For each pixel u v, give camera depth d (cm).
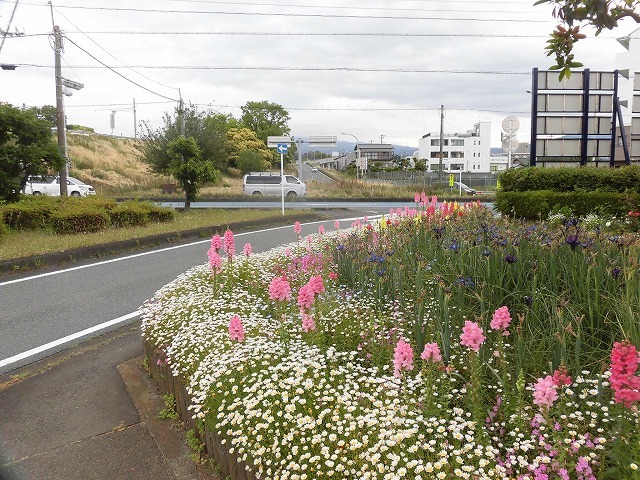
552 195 1142
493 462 228
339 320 430
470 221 679
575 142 1384
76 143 4353
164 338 438
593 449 226
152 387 430
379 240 659
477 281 432
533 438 234
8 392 438
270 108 7225
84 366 486
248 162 4591
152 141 2183
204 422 320
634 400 201
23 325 611
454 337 366
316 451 249
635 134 1448
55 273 891
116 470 317
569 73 253
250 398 298
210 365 338
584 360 318
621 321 333
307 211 2022
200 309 483
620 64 1469
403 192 3228
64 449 343
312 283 367
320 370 327
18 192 1480
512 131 1658
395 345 355
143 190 3238
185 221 1546
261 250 1105
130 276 866
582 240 430
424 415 263
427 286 475
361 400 283
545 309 371
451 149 8381
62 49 1767
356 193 3178
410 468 225
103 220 1305
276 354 351
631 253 384
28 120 1452
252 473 259
